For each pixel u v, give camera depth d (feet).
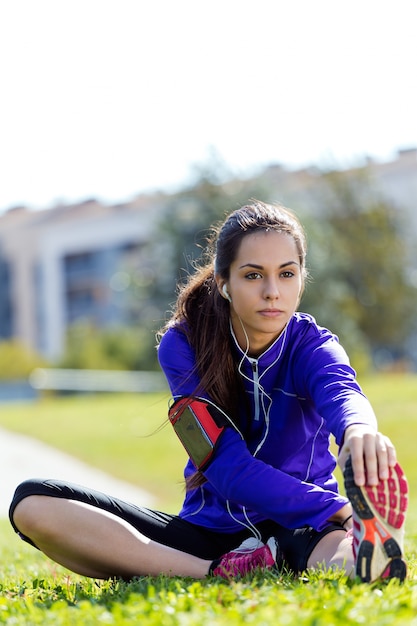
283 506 10.71
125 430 62.08
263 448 11.59
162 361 11.86
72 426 65.46
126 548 11.03
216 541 11.82
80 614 8.84
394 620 7.80
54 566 16.08
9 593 11.11
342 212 125.59
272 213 11.10
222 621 7.90
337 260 106.63
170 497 44.45
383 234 125.39
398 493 9.37
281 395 11.45
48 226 190.70
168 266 107.76
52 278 190.08
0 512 39.27
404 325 128.67
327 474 11.81
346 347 100.94
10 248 198.49
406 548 14.21
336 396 10.41
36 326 196.44
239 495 10.87
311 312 100.48
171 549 11.27
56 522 10.93
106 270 182.80
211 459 11.16
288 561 11.09
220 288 11.29
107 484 48.14
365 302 124.47
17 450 58.08
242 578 10.52
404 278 126.41
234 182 106.63
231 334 11.44
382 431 50.21
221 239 11.17
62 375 111.96
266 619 7.89
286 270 10.91
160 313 107.55
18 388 110.11
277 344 11.28
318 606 8.41
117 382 107.14
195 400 11.29
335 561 10.40
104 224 182.09
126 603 9.20
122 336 122.83
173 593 9.25
